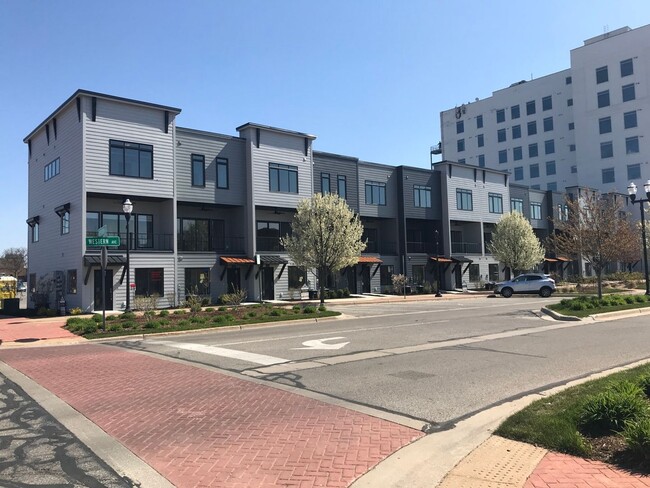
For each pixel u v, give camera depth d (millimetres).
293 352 12211
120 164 28906
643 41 66250
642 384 6781
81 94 27578
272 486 4633
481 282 49406
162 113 30766
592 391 7176
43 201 32938
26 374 10367
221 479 4816
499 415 6629
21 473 5082
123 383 9148
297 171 37406
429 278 47500
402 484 4590
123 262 28172
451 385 8469
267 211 36906
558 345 12688
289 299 35812
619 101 68062
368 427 6285
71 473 5066
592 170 69938
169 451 5598
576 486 4246
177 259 31094
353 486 4586
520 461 4887
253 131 35031
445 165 48594
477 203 51594
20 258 88875
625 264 60688
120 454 5555
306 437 5941
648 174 65188
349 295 39031
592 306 21312
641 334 14617
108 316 22562
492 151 84000
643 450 4617
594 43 70625
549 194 60938
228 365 10672
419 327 17297
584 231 27828
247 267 34719
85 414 7172
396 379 8977
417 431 6117
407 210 45344
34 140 34938
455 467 4887
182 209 34094
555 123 76625
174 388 8625
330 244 29719
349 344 13391
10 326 21000
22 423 6805
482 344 13000
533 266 47188
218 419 6742
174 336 16688
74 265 28250
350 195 41625
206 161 33281
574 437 5168
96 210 29641
